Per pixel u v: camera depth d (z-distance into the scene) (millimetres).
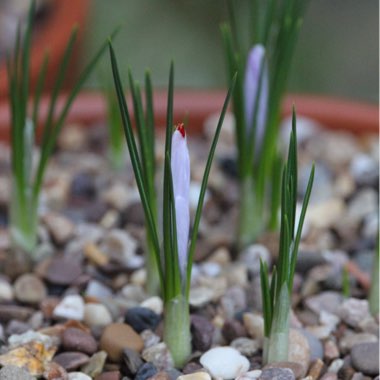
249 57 468
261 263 417
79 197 550
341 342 455
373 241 517
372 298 465
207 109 588
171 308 428
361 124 584
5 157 570
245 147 484
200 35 839
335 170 566
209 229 525
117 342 439
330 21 836
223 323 461
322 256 491
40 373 428
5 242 507
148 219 417
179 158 401
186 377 418
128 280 491
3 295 478
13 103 465
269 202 527
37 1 688
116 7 852
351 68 797
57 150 584
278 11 523
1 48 661
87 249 499
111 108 546
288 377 418
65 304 465
